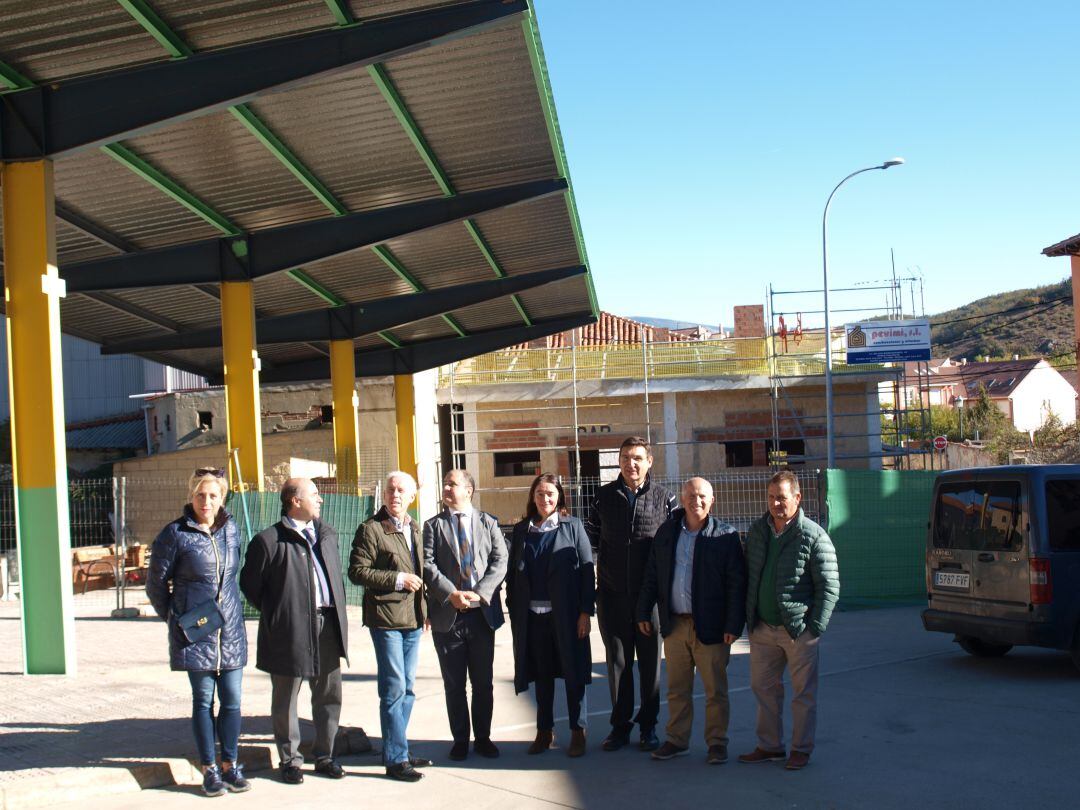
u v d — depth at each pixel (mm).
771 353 33188
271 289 19781
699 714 8359
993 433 55781
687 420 32438
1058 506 9727
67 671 9539
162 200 13367
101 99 9789
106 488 26781
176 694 8414
